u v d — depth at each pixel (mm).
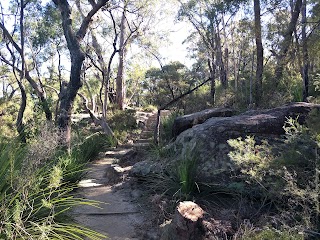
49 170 3416
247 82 10984
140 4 15500
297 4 9461
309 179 3543
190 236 3441
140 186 5695
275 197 3893
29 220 2971
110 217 4512
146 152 8172
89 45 16797
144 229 4121
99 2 9203
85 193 5629
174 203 4527
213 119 6000
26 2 12430
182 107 13930
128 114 16891
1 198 2770
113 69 24469
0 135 3936
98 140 11133
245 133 5090
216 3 16172
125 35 18750
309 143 3748
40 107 12195
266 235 3070
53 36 15578
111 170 7117
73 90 8859
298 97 8984
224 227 3689
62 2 9211
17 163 3271
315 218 3258
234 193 4441
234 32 20203
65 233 3322
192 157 5016
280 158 3770
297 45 8414
